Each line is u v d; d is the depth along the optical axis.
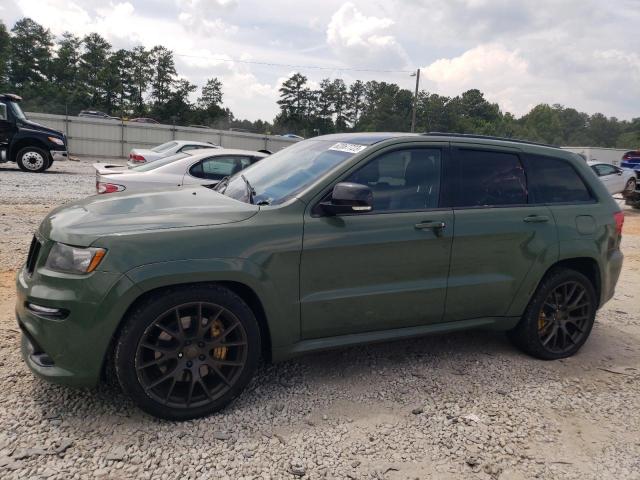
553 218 4.21
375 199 3.61
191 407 3.11
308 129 103.62
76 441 2.85
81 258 2.88
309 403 3.41
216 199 3.64
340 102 106.38
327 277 3.41
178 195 3.74
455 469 2.83
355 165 3.58
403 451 2.96
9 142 16.81
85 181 15.62
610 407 3.59
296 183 3.60
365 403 3.45
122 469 2.66
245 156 9.14
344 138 4.10
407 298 3.69
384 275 3.59
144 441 2.89
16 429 2.91
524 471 2.85
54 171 18.66
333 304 3.45
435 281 3.77
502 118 131.38
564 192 4.41
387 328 3.73
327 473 2.73
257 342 3.26
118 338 2.94
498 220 3.96
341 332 3.58
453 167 3.94
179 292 3.02
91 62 92.06
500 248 3.97
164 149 14.20
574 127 165.62
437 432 3.16
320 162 3.76
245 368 3.23
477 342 4.62
